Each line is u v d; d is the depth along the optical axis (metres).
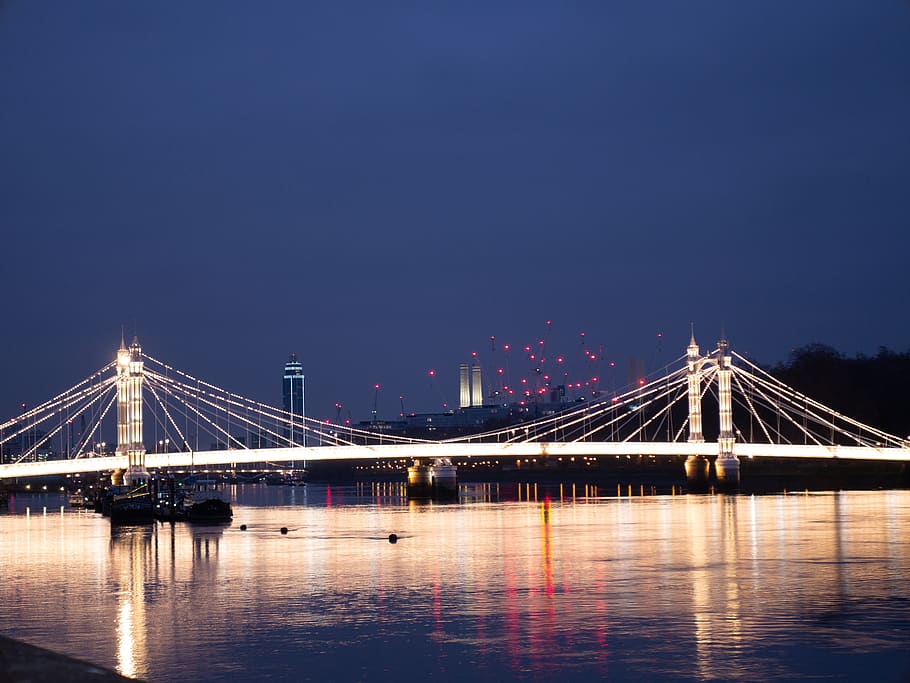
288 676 62.38
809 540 128.38
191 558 118.44
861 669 61.75
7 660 36.09
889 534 135.25
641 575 97.69
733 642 68.31
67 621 78.88
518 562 109.44
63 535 157.25
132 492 195.88
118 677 35.28
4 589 95.56
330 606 83.44
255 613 80.81
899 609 78.81
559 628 73.31
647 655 65.38
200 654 67.75
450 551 121.81
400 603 84.25
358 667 64.00
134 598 89.06
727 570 100.62
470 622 75.94
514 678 61.12
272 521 183.50
